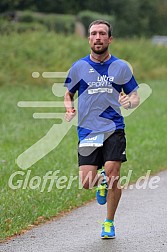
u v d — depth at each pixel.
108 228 14.33
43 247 13.75
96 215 16.78
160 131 33.44
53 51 52.59
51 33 57.69
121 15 105.69
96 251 13.35
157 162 24.84
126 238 14.35
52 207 17.17
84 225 15.70
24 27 66.19
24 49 50.78
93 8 103.12
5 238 14.48
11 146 26.70
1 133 29.83
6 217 15.75
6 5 77.06
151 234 14.66
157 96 49.28
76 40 59.28
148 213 16.84
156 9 113.56
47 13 93.56
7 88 45.69
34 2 91.00
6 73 47.44
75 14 99.12
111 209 14.31
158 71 64.81
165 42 83.25
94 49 14.27
